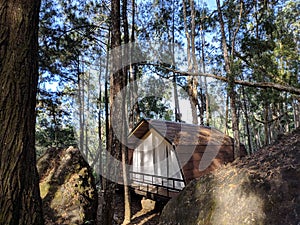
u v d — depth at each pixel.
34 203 1.42
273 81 6.19
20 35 1.35
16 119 1.33
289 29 10.06
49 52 8.84
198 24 13.07
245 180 2.62
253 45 7.31
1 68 1.29
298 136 3.22
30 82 1.41
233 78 6.69
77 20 10.40
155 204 7.61
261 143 20.09
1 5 1.31
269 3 10.01
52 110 10.84
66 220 2.88
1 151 1.27
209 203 2.78
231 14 10.07
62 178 3.42
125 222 6.53
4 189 1.27
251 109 13.70
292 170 2.38
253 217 2.17
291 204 2.04
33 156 1.47
